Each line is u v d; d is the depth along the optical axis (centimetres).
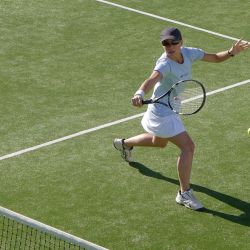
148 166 2134
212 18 3231
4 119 2419
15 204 1955
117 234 1831
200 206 1922
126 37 3055
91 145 2256
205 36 3080
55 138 2300
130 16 3244
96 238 1814
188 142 1931
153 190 2019
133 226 1862
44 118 2428
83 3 3362
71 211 1925
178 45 1864
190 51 1928
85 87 2647
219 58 1964
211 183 2052
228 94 2588
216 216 1902
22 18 3212
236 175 2088
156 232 1839
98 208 1938
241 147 2236
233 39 3052
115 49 2952
